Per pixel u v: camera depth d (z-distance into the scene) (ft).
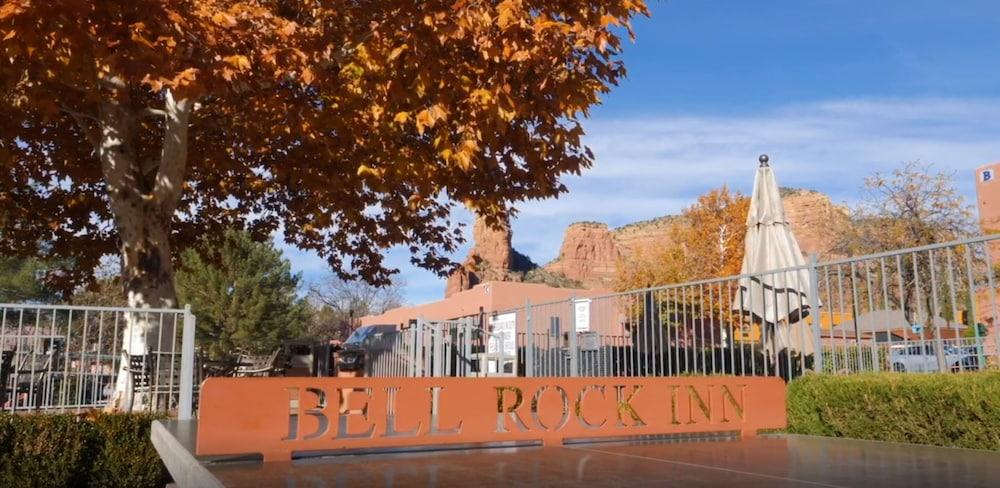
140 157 38.47
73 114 35.27
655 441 19.12
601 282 312.91
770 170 30.32
